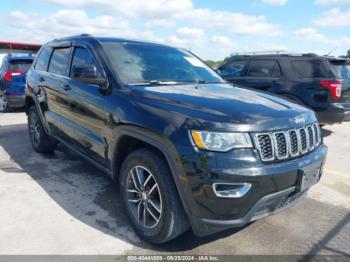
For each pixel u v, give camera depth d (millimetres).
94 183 4258
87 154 3932
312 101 6949
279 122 2686
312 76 7020
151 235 2883
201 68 4387
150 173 2834
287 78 7336
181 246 2947
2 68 9773
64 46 4629
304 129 2898
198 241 3033
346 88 6930
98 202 3723
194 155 2461
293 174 2666
